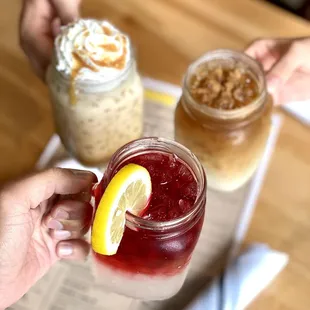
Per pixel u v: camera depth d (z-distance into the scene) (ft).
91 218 1.01
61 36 1.22
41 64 1.41
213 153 1.14
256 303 1.16
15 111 1.44
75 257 1.13
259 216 1.29
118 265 0.91
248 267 1.17
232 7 1.63
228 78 1.18
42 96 1.47
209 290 1.14
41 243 1.11
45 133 1.41
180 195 0.90
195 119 1.12
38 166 1.35
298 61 1.28
